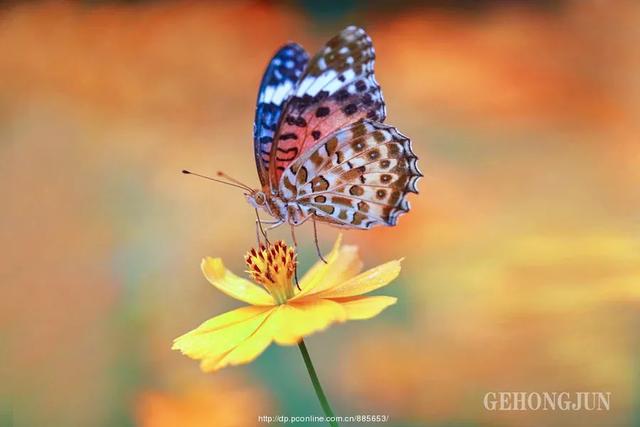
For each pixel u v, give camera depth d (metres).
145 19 0.71
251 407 0.51
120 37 0.71
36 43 0.71
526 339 0.48
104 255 0.57
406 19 0.73
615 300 0.46
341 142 0.44
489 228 0.53
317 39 0.75
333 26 0.75
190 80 0.70
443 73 0.65
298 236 0.56
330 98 0.44
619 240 0.46
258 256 0.43
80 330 0.55
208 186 0.60
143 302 0.56
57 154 0.63
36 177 0.62
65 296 0.55
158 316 0.55
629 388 0.47
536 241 0.48
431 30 0.70
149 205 0.60
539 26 0.69
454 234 0.53
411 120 0.63
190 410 0.51
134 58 0.70
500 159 0.59
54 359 0.54
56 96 0.68
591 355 0.47
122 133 0.66
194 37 0.72
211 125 0.67
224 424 0.51
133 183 0.60
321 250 0.56
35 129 0.66
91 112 0.67
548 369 0.48
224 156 0.63
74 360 0.54
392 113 0.65
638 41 0.66
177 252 0.57
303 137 0.44
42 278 0.56
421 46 0.69
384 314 0.52
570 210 0.55
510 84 0.62
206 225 0.58
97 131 0.66
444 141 0.61
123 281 0.56
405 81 0.67
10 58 0.70
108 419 0.53
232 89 0.69
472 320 0.50
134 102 0.68
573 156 0.58
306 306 0.42
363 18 0.73
